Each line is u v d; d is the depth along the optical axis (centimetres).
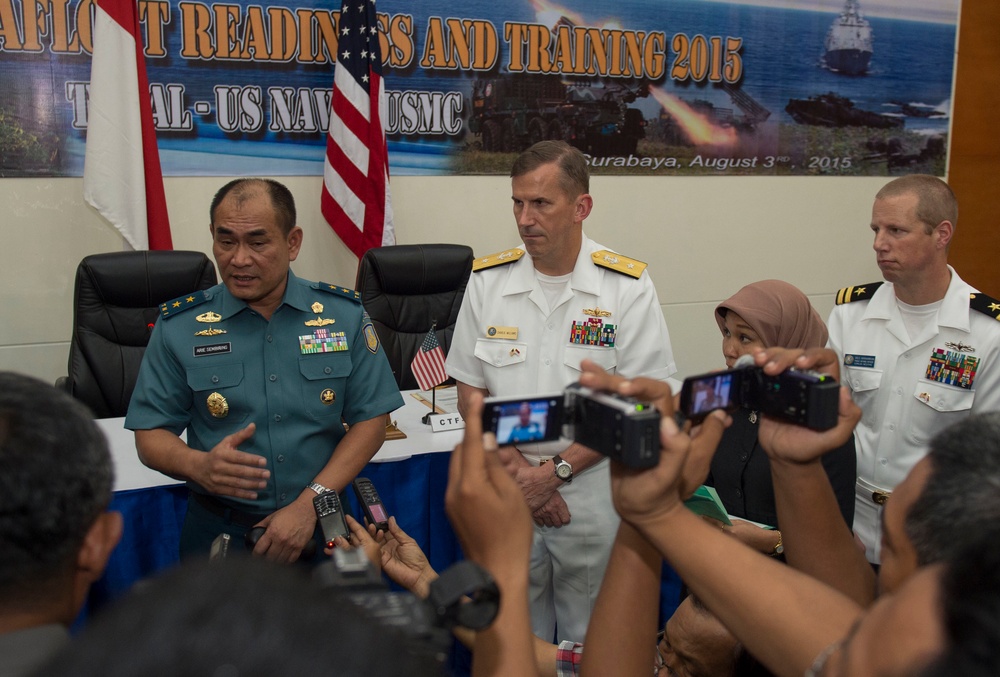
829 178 484
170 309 186
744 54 452
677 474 72
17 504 63
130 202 342
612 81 430
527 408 76
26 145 347
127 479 224
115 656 34
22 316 359
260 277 176
